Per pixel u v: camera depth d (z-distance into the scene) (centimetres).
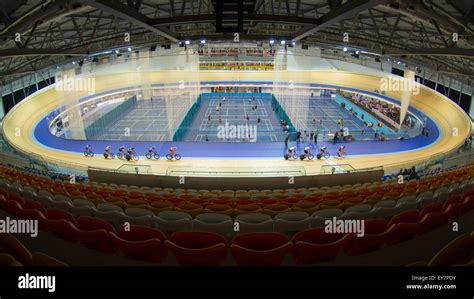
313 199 897
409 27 1848
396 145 2561
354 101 4994
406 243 530
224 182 1434
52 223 519
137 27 2180
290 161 2214
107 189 1102
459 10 1101
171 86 4391
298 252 448
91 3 748
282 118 4184
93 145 2531
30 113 3288
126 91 4506
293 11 1862
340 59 4738
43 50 1638
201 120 4228
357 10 806
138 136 3444
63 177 1526
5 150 2230
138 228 494
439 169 1731
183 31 2083
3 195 715
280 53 4166
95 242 495
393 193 866
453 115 3312
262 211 695
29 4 1129
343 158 2308
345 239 439
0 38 1091
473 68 2258
